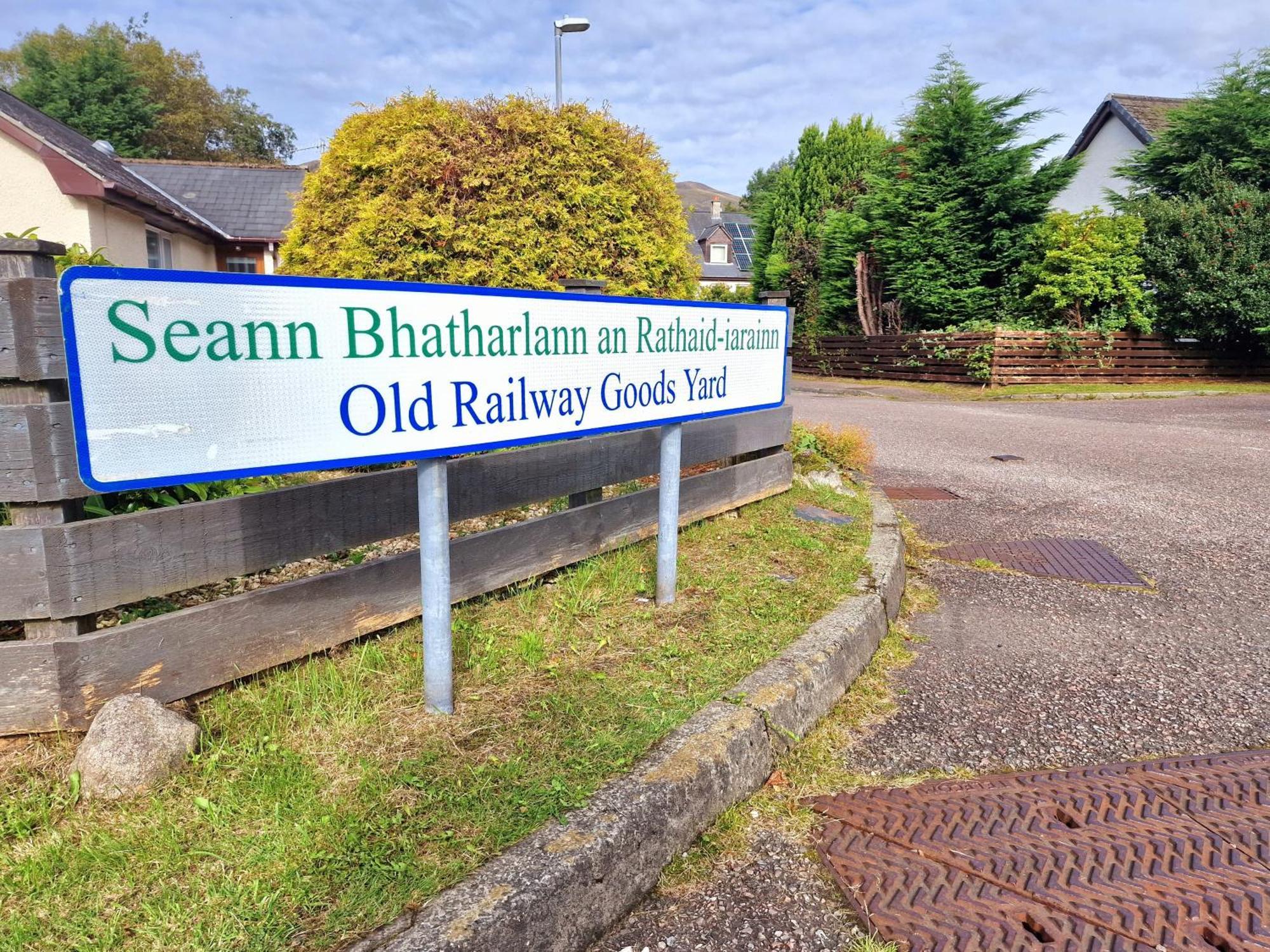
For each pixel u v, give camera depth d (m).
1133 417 12.09
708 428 4.72
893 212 18.25
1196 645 3.80
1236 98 17.28
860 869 2.19
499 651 3.01
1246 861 2.22
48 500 2.11
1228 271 15.81
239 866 1.85
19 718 2.19
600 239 5.74
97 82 36.62
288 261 5.62
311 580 2.72
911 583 4.65
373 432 2.30
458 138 5.38
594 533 3.93
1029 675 3.48
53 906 1.72
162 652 2.35
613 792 2.17
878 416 12.12
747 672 2.92
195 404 1.95
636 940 1.97
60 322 2.07
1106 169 24.94
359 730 2.41
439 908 1.74
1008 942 1.92
